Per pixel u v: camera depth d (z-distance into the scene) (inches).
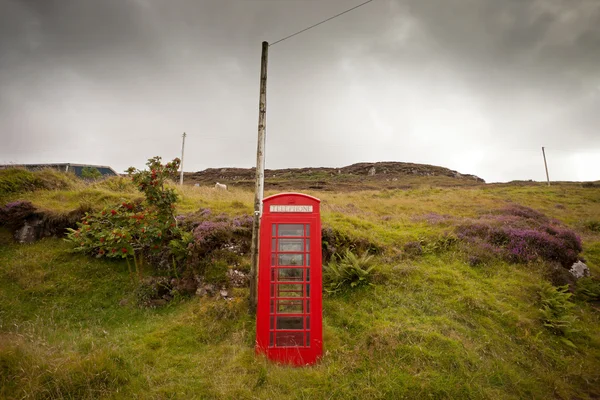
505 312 295.7
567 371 245.4
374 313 298.4
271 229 255.8
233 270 343.9
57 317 307.4
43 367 200.7
